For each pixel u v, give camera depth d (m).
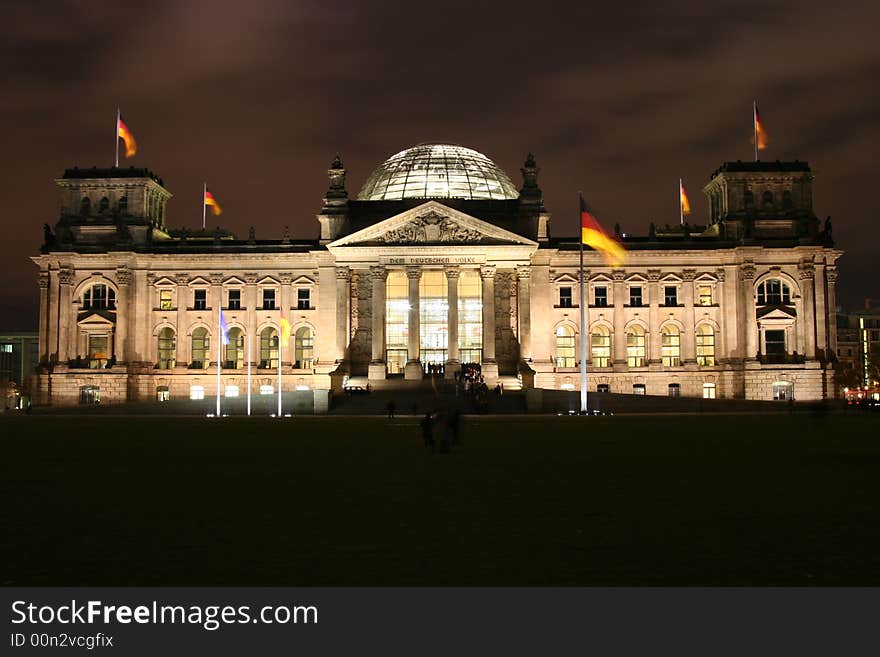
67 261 146.25
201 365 147.62
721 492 32.34
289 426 81.50
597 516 27.28
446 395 119.50
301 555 22.03
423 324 139.88
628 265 145.88
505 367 137.50
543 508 28.84
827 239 146.88
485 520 26.67
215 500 30.88
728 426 77.06
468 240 135.25
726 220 147.75
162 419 100.12
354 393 120.75
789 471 39.16
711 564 20.94
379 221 142.88
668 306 146.00
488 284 135.50
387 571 20.44
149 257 146.88
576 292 146.12
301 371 145.38
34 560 21.56
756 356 143.38
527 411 113.31
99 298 148.12
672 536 24.14
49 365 145.12
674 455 47.47
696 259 145.75
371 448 53.91
